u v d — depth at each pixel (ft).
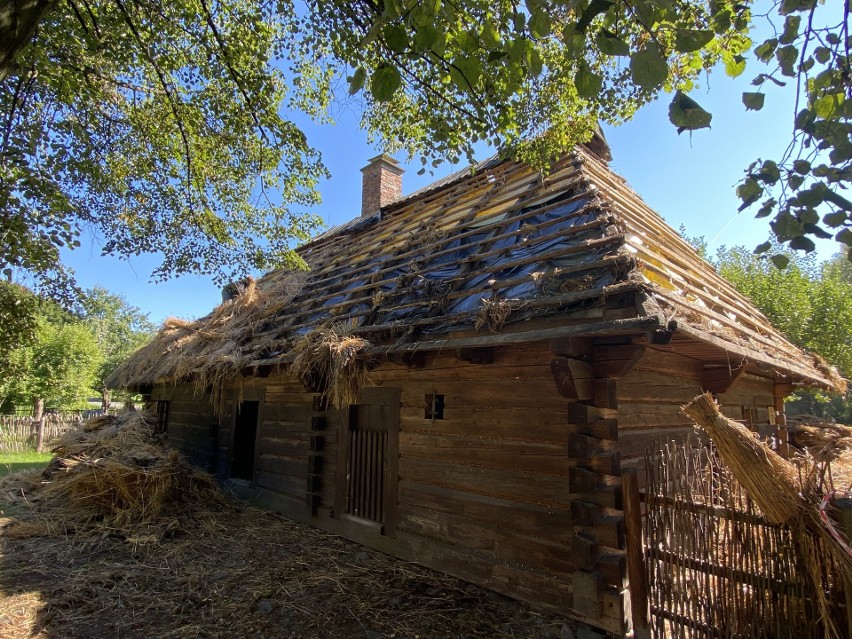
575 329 10.82
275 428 24.58
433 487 16.26
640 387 14.55
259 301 28.73
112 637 12.00
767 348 17.34
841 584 8.21
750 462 9.24
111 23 17.43
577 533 11.92
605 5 5.51
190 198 23.30
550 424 13.28
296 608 13.51
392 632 12.18
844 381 26.94
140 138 21.91
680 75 13.57
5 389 57.36
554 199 17.24
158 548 18.15
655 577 10.84
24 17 7.36
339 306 20.84
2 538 18.54
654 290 10.68
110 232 22.57
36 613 12.98
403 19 6.65
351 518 19.25
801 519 8.68
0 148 16.29
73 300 23.06
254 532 20.13
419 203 28.43
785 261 7.58
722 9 7.64
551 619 12.43
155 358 30.60
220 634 12.21
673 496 10.89
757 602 9.23
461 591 14.25
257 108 19.99
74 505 21.85
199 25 18.84
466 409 15.57
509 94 12.10
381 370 18.94
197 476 24.14
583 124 16.31
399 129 17.72
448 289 15.83
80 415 55.88
